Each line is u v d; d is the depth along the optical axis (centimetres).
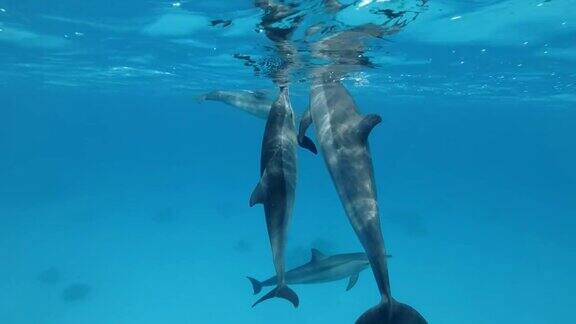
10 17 1551
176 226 3797
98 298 2342
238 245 3112
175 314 2205
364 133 591
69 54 2206
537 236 4050
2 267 2736
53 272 2545
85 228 3647
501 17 1277
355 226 548
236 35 1438
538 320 2270
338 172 590
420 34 1421
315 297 2456
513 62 1950
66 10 1404
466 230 4103
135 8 1315
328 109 677
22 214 4069
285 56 1530
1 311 2180
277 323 2170
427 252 3284
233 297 2398
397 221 3997
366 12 1098
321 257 1088
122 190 5788
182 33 1561
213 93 1101
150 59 2152
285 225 529
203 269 2759
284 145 556
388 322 483
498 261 3158
